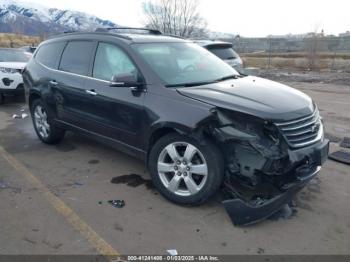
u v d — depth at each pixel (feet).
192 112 12.35
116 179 15.76
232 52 34.32
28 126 24.90
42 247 10.96
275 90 13.89
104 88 15.65
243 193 12.69
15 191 14.58
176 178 13.19
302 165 12.12
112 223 12.28
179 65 15.40
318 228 12.08
